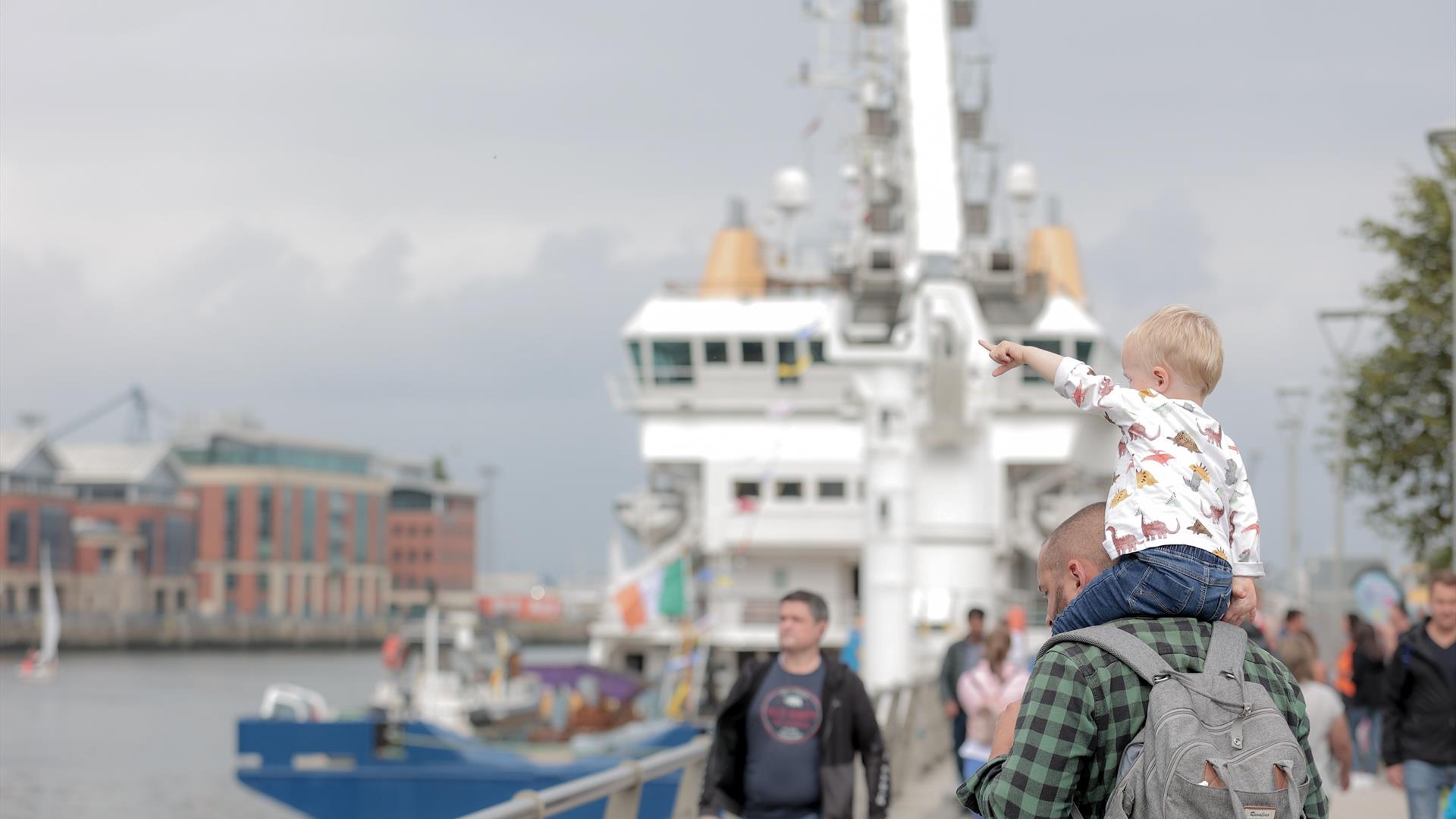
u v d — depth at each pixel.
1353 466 31.41
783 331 42.75
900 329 28.02
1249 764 3.67
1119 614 4.01
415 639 37.16
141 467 148.25
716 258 45.81
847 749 8.39
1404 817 15.48
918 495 35.81
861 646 35.34
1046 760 3.86
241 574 159.12
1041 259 43.62
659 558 43.09
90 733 60.03
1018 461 40.62
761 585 43.00
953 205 29.23
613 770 7.00
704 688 40.75
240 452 161.50
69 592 137.88
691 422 43.31
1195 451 4.05
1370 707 19.61
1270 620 38.41
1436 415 30.41
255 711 75.44
